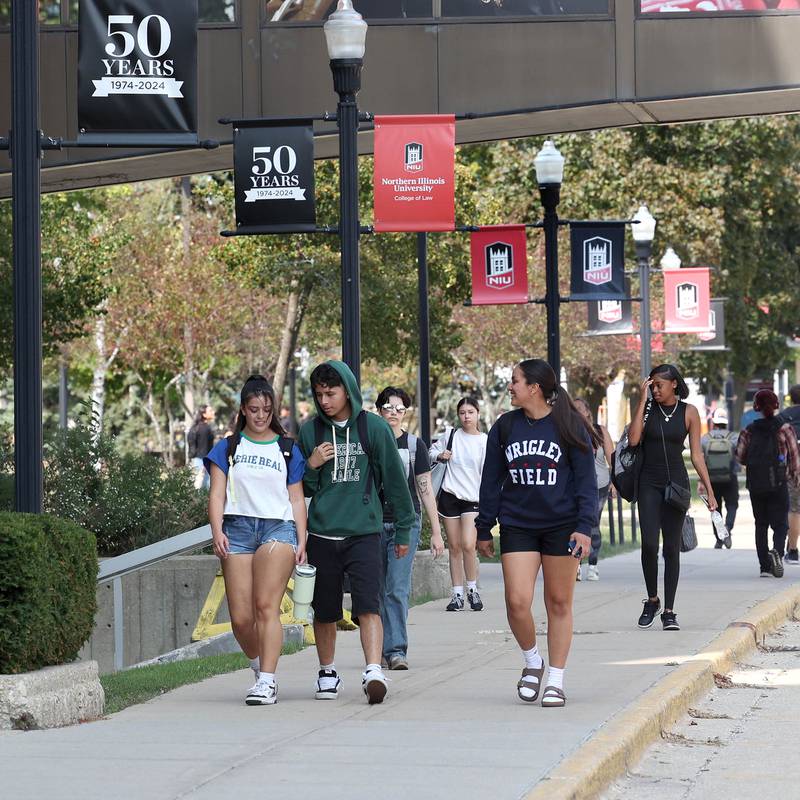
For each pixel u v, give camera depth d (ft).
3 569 86.33
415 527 115.75
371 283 342.23
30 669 88.28
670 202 453.99
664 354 452.35
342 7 133.28
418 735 82.84
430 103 201.57
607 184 454.40
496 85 201.26
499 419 95.04
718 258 472.85
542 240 452.35
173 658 135.54
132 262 469.98
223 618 171.83
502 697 97.35
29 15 101.65
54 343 359.46
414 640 132.57
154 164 209.67
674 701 95.66
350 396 97.45
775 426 184.24
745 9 197.26
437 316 356.79
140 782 70.69
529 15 200.23
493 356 444.55
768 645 132.46
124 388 631.56
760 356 531.91
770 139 465.06
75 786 69.77
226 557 95.96
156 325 472.03
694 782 79.05
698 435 135.03
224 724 87.45
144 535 189.78
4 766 74.54
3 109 199.21
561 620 93.81
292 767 73.97
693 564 209.46
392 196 144.05
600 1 199.31
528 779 70.64
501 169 458.50
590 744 79.46
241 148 137.90
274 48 200.85
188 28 113.19
